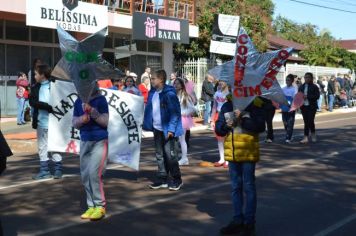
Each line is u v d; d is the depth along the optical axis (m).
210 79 17.38
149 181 9.77
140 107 9.66
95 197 7.20
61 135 9.62
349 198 8.41
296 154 12.95
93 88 7.02
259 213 7.49
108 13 21.75
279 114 27.39
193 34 26.55
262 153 13.13
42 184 9.53
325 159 12.14
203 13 28.56
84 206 7.95
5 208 7.85
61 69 7.10
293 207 7.84
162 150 9.03
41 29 20.94
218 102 11.48
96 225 6.95
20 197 8.55
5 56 19.80
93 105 7.11
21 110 18.73
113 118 9.56
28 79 20.08
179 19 24.89
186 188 9.15
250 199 6.35
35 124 9.84
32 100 9.55
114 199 8.35
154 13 24.75
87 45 7.02
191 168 11.09
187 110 11.29
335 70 37.41
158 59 26.39
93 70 7.02
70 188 9.19
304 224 6.95
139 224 6.98
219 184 9.48
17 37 20.12
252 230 6.39
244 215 6.46
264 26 32.19
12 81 20.09
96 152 7.14
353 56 48.19
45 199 8.40
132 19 22.33
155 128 8.97
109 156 9.55
